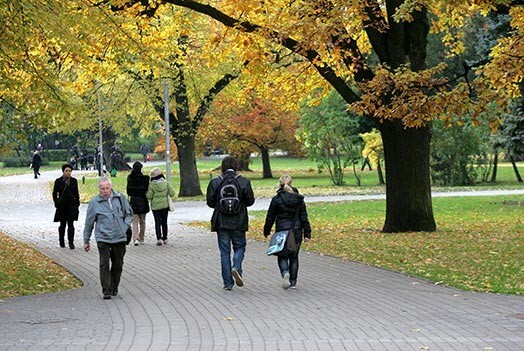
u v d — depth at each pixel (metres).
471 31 60.03
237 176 16.39
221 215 16.20
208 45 28.61
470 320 12.58
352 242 24.27
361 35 30.92
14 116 20.62
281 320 12.77
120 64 24.38
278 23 24.11
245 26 24.41
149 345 10.88
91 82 30.25
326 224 31.12
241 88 47.22
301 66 29.34
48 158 119.50
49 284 17.36
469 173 62.88
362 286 16.44
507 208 38.41
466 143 61.41
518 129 42.62
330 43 24.33
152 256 22.25
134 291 16.23
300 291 15.90
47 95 20.00
